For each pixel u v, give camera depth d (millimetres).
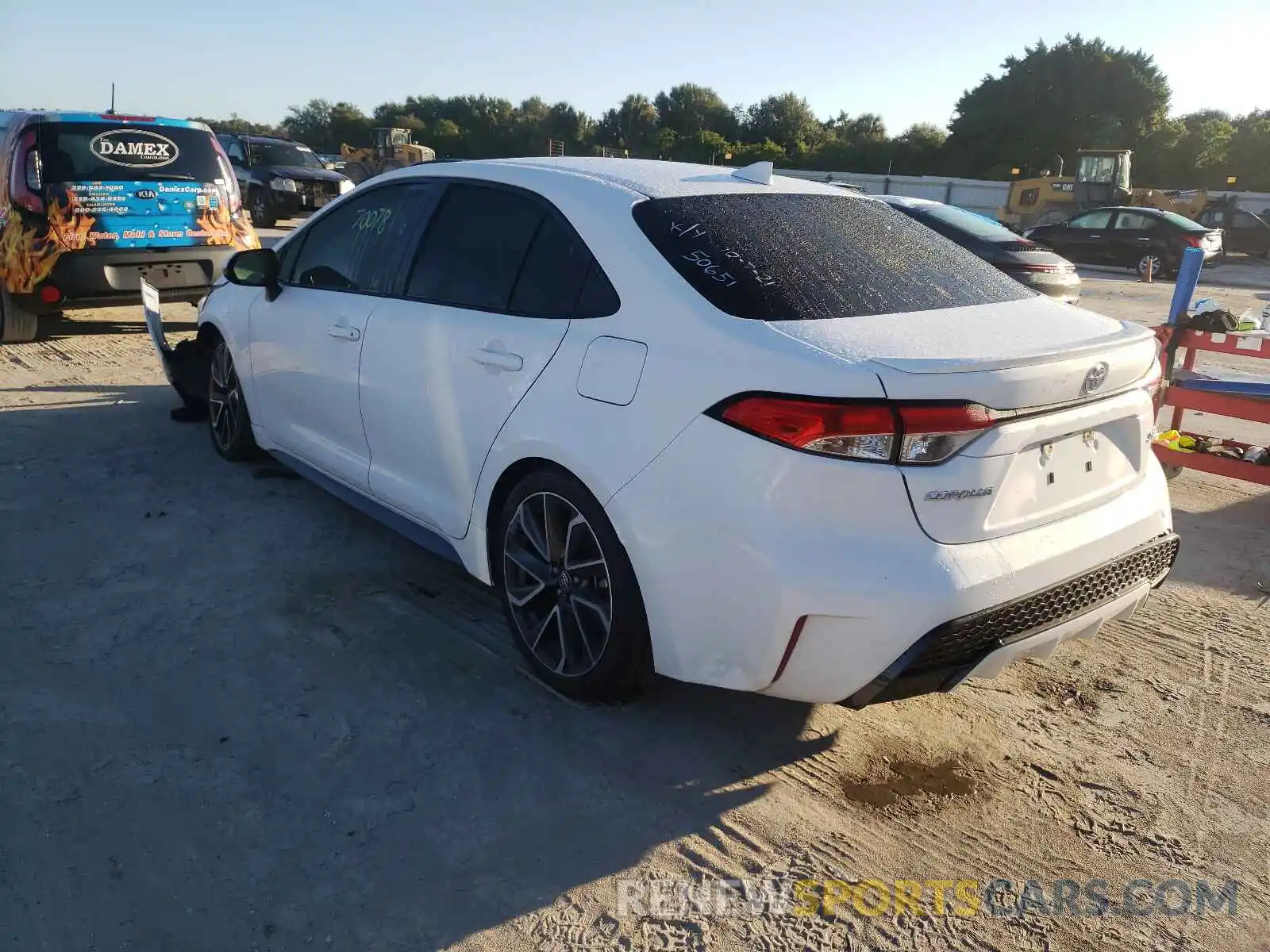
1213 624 3830
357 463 3902
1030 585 2463
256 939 2117
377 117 94000
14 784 2557
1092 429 2684
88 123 7492
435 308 3389
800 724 3020
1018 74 58219
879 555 2309
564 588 2955
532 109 89625
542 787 2656
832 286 2748
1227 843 2568
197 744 2760
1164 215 20750
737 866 2408
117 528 4242
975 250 10977
